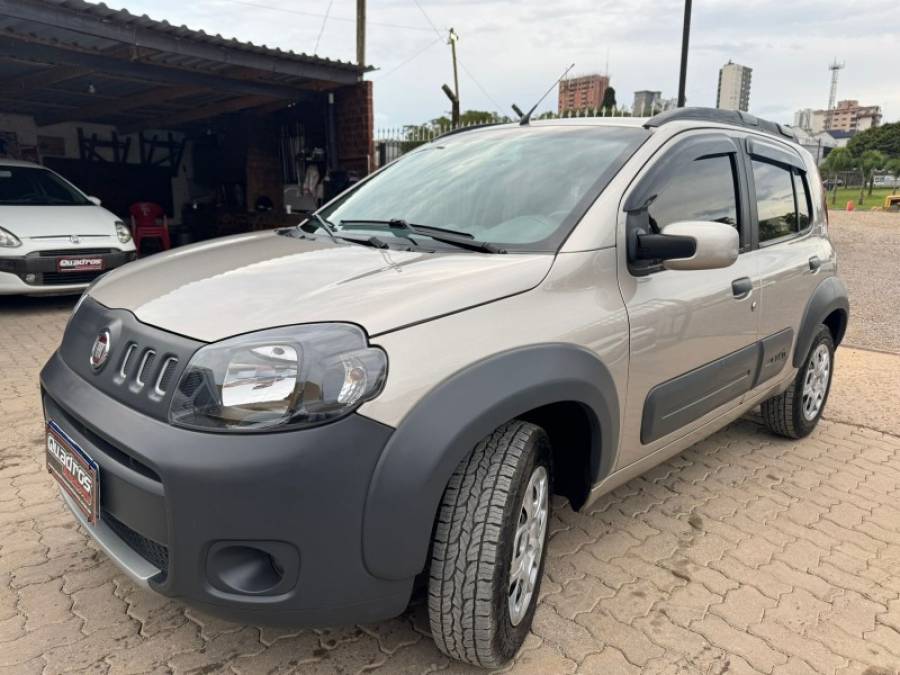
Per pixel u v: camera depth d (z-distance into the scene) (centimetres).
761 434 434
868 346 686
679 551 290
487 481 194
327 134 989
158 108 1087
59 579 254
